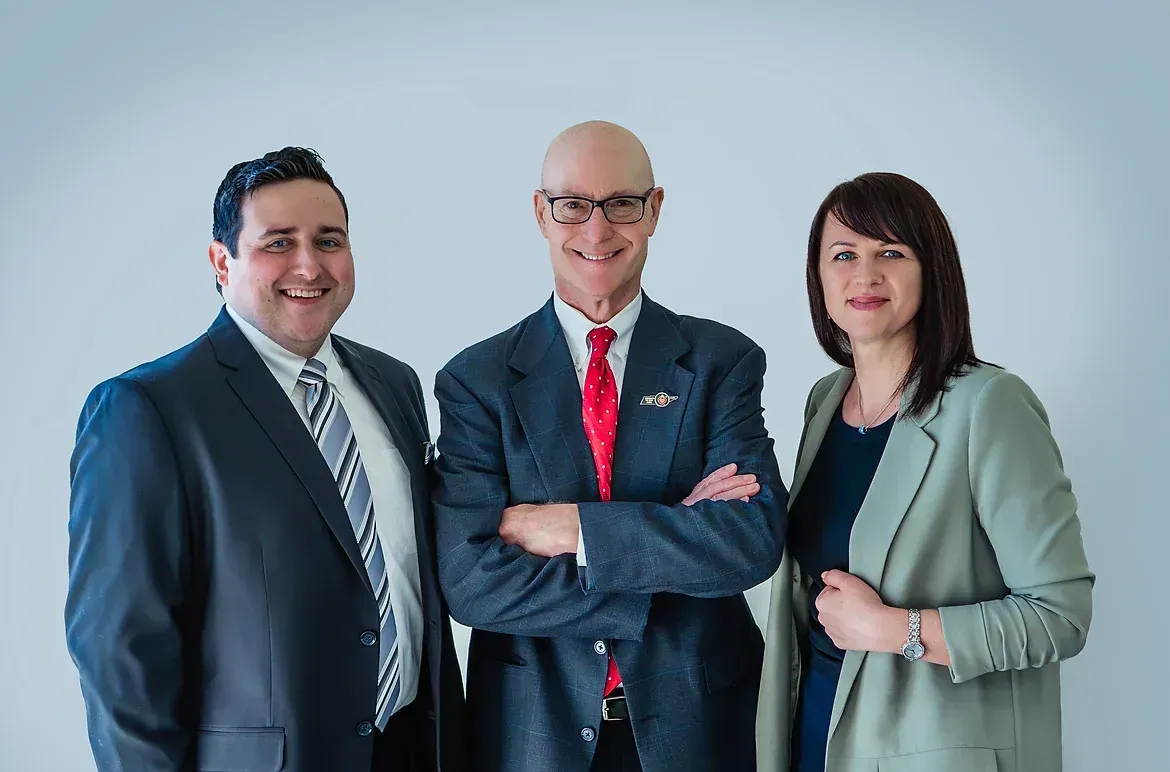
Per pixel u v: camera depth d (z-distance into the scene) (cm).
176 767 183
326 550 197
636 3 358
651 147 361
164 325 358
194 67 359
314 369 210
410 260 363
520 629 206
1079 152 335
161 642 182
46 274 354
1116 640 330
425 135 361
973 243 345
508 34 361
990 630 183
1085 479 333
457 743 224
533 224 360
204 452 190
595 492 216
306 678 192
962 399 193
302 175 206
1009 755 189
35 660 352
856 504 205
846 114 353
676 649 212
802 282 356
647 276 365
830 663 207
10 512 353
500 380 222
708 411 222
